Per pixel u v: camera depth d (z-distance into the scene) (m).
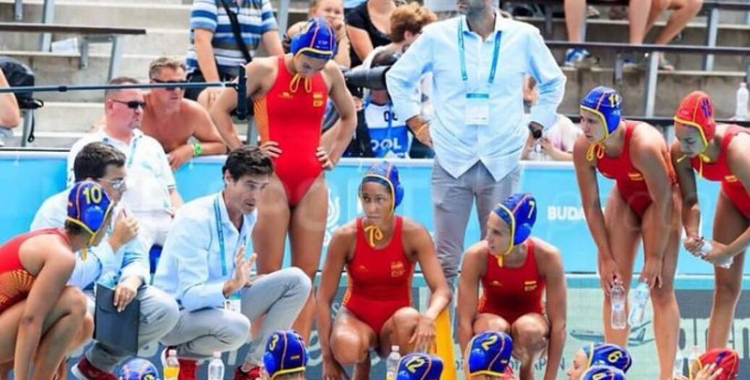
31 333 27.45
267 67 32.22
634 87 45.69
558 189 36.16
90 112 41.38
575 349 35.47
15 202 33.62
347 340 31.23
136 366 27.78
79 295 28.20
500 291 32.22
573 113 45.50
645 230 32.44
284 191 32.38
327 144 34.84
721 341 33.53
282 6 44.50
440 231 33.56
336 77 32.91
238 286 30.28
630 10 46.12
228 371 33.56
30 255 27.61
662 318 33.00
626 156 31.91
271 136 32.34
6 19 44.41
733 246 32.22
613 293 32.56
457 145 33.06
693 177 32.59
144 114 34.66
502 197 33.31
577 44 43.22
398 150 36.94
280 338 27.58
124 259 30.56
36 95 41.84
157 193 32.91
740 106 44.41
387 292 32.22
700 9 47.38
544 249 31.89
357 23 40.59
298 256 32.88
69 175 32.72
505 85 33.06
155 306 29.88
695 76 46.56
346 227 32.22
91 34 39.75
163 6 45.53
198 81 37.94
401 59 33.62
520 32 33.25
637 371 35.62
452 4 40.72
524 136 33.44
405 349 31.27
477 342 28.11
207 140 35.16
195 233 30.56
